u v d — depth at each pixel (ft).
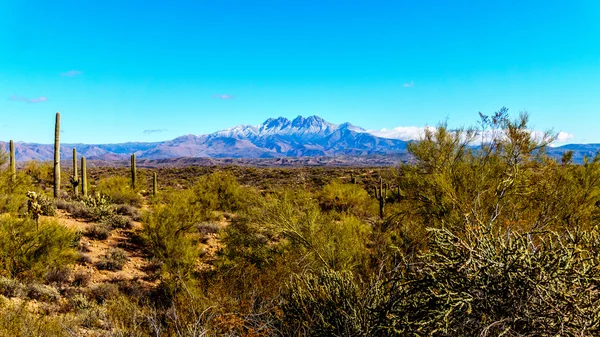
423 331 9.57
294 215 29.37
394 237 26.30
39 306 22.21
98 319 21.01
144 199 80.84
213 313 17.57
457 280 9.36
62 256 30.40
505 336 8.65
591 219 26.30
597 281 8.55
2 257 26.68
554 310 8.39
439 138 32.89
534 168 28.48
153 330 17.30
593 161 30.68
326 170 228.63
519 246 9.91
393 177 36.40
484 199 25.82
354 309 12.76
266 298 20.25
